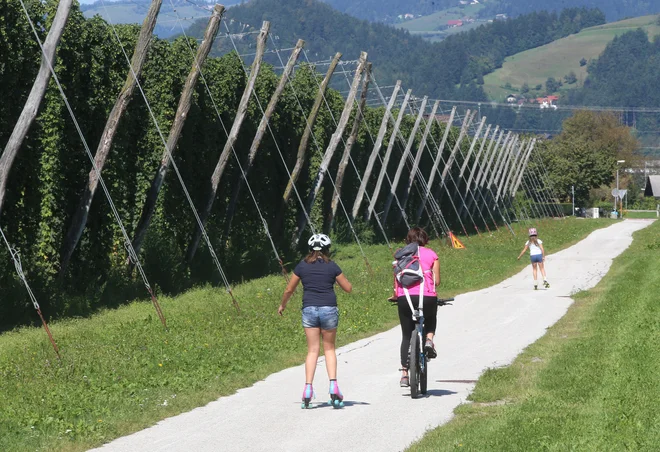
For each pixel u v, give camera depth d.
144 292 27.88
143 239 29.56
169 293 28.86
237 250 37.28
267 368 14.27
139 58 25.58
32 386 12.53
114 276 27.58
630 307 22.06
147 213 29.25
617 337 16.41
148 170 30.66
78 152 27.12
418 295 11.76
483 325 20.39
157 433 9.71
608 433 8.80
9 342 18.36
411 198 75.56
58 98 25.39
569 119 182.00
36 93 21.19
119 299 26.73
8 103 24.22
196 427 9.98
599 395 10.84
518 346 16.52
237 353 15.32
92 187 25.59
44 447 9.05
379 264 41.50
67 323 21.89
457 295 28.97
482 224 97.94
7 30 23.83
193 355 15.02
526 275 37.00
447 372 13.69
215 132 35.88
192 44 34.19
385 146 67.94
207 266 33.72
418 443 8.80
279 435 9.48
